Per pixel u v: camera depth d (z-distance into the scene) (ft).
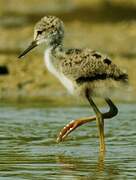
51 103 62.85
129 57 82.23
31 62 74.90
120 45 90.94
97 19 111.34
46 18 46.34
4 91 68.08
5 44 91.61
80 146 45.03
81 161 40.57
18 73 71.72
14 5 128.77
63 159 40.96
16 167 38.73
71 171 37.93
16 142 45.93
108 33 97.71
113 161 40.57
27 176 36.58
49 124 52.49
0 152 42.78
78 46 90.27
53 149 43.88
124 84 44.80
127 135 48.60
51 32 45.83
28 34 96.63
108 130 50.31
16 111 58.29
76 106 61.21
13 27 102.68
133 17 113.19
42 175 36.88
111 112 44.96
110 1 127.13
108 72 44.27
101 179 36.22
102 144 44.01
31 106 60.95
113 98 64.85
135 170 38.29
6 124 52.39
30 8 126.82
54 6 129.18
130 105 61.26
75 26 103.50
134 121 53.78
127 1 127.65
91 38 94.89
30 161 40.32
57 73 45.47
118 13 118.11
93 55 44.68
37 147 44.50
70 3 130.72
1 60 75.31
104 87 44.52
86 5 128.16
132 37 95.04
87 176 36.86
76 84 44.75
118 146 45.01
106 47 90.07
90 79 44.42
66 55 45.09
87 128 51.26
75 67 44.45
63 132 45.34
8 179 35.83
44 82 70.03
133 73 72.28
